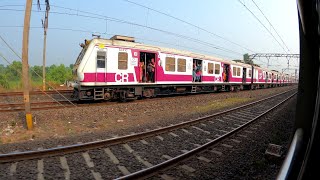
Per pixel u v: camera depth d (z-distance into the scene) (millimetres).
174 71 18219
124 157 5793
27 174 4703
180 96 19984
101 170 5027
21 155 5293
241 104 16812
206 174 5062
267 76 42125
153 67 16797
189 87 21062
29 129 8445
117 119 10492
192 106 15148
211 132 8602
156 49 16672
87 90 13570
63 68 39281
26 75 8430
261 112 13539
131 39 15586
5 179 4492
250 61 38531
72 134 8047
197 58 20812
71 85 14438
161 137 7543
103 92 14008
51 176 4680
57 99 15625
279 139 7848
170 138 7555
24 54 8391
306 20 1361
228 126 9680
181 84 19109
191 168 5281
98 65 13555
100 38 13727
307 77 1646
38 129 8555
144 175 4664
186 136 7871
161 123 9570
